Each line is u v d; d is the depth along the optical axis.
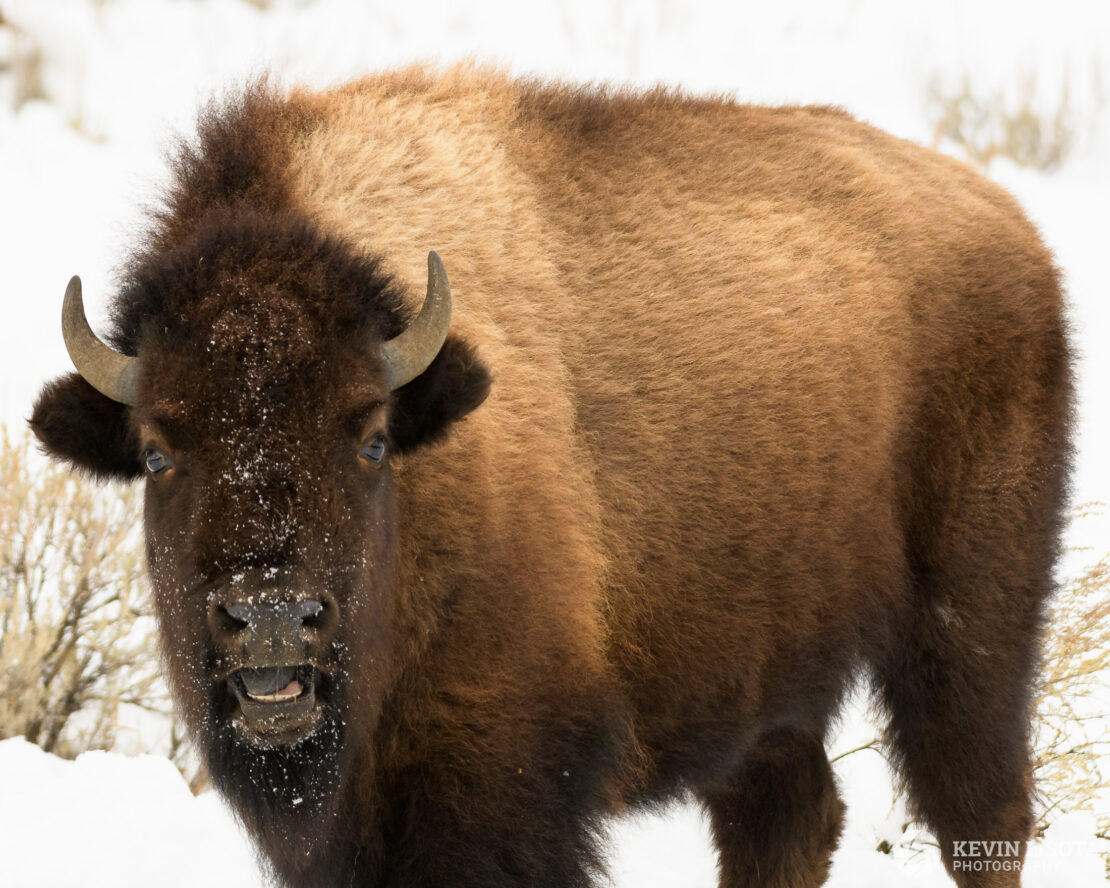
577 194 18.11
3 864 18.88
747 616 18.08
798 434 18.38
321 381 13.02
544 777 15.36
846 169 20.48
